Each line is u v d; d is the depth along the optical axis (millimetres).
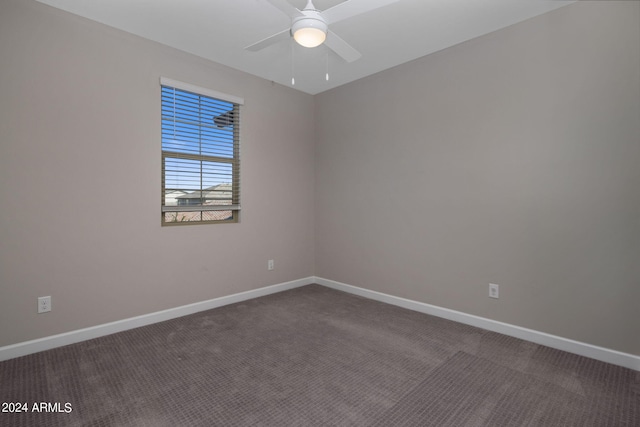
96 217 2459
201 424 1526
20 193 2148
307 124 4000
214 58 3027
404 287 3205
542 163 2342
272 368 2039
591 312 2164
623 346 2053
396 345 2367
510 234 2510
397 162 3225
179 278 2922
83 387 1819
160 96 2760
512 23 2439
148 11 2285
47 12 2219
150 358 2158
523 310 2459
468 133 2715
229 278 3289
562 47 2236
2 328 2105
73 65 2330
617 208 2057
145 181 2699
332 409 1638
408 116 3117
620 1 2021
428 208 2998
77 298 2387
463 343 2393
